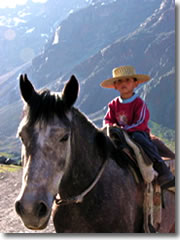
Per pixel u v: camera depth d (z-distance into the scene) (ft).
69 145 8.83
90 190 9.70
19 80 9.00
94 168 9.98
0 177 55.26
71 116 8.95
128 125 11.56
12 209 33.12
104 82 12.17
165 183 11.82
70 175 9.34
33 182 7.93
